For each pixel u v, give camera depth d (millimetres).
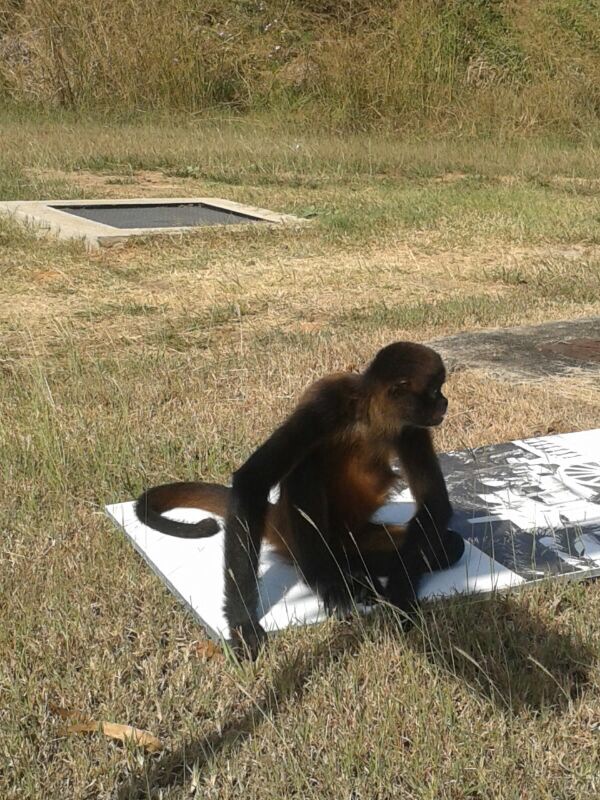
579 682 2256
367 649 2297
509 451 3145
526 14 12250
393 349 2350
